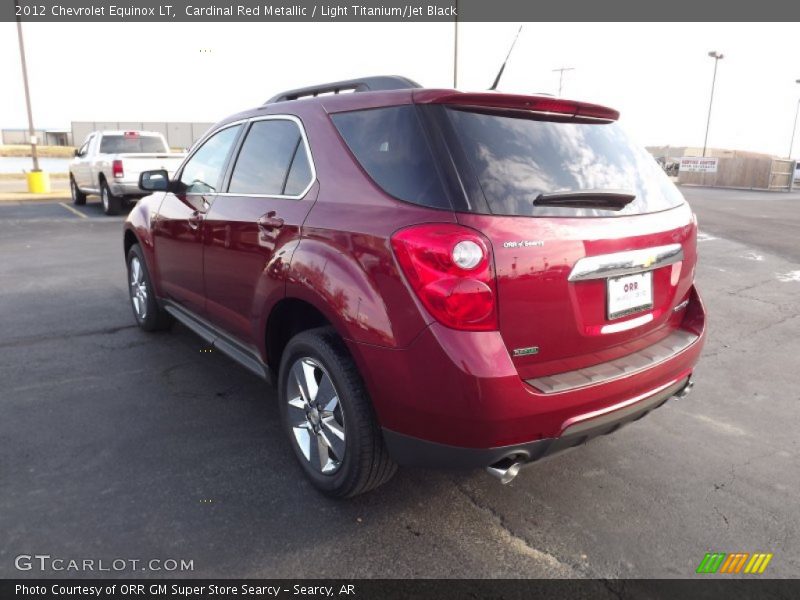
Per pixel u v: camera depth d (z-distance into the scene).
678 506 2.80
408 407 2.29
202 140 4.11
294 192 2.93
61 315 5.67
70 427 3.42
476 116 2.42
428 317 2.17
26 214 13.91
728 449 3.37
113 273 7.61
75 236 10.70
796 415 3.82
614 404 2.44
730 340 5.30
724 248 10.06
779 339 5.35
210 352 4.68
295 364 2.87
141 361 4.47
